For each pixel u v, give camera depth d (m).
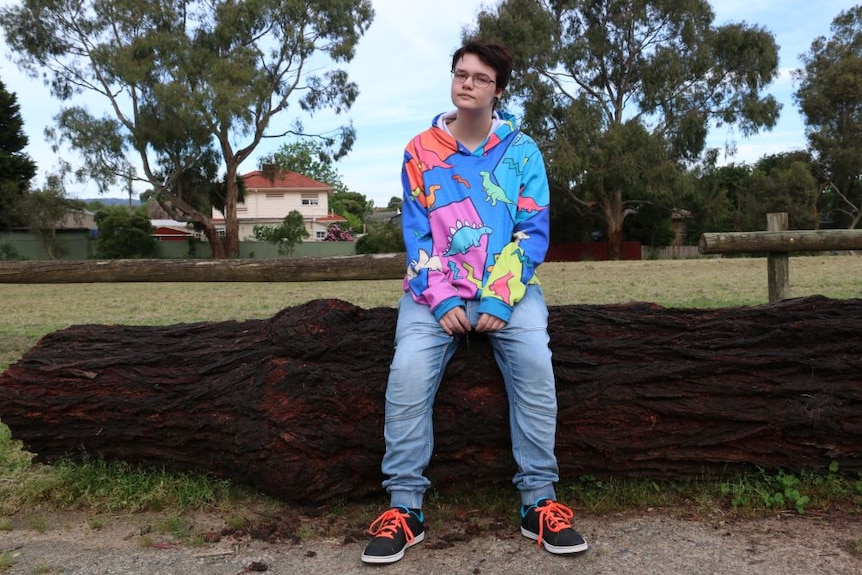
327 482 2.66
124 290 16.58
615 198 39.22
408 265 2.61
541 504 2.43
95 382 2.93
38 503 2.92
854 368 2.73
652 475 2.81
